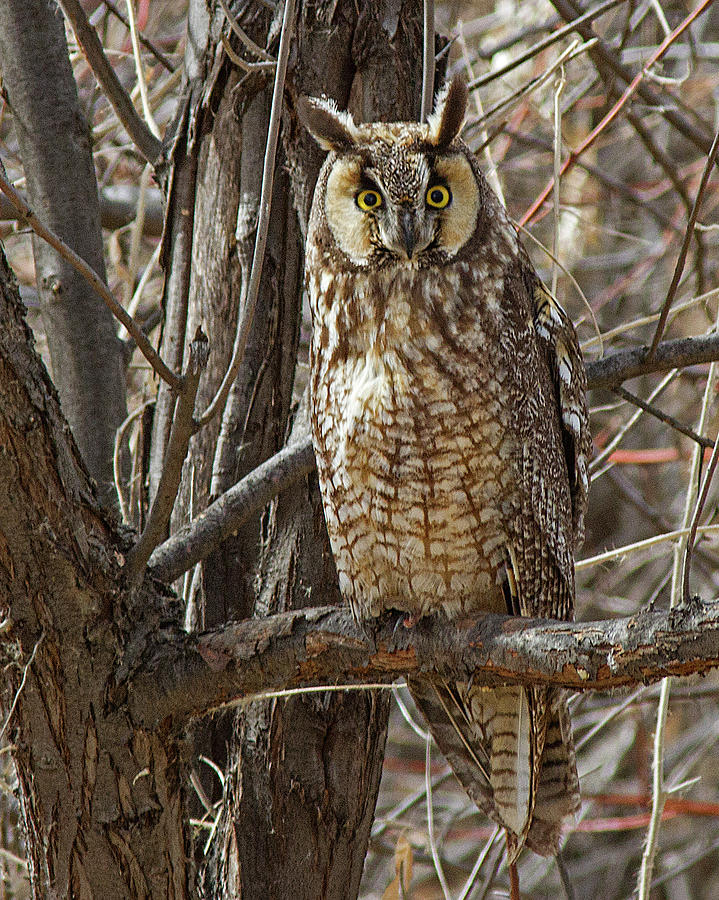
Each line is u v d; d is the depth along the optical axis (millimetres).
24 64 9500
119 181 13578
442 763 14383
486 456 6945
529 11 15219
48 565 6172
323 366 7234
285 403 8266
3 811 9602
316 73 8070
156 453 8461
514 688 7531
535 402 7176
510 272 7203
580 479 7934
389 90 8141
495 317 7020
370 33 8141
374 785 7941
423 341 6871
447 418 6879
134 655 6371
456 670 6195
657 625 5281
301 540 7918
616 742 15945
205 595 7992
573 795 7801
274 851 7582
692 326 15312
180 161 8477
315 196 7441
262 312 8156
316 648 6312
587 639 5578
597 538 16406
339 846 7719
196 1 8453
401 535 7090
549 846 7824
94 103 12227
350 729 7793
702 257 11633
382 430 6934
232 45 8156
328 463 7258
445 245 7004
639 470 16422
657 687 12781
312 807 7645
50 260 9602
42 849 6527
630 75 11523
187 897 6645
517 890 7559
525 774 7621
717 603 5188
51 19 9586
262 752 7633
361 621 6352
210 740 7965
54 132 9539
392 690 8586
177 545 7074
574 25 10211
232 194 8195
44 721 6359
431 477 6945
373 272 7016
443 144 7152
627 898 15281
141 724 6387
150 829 6488
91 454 9523
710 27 17484
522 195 15398
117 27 14008
